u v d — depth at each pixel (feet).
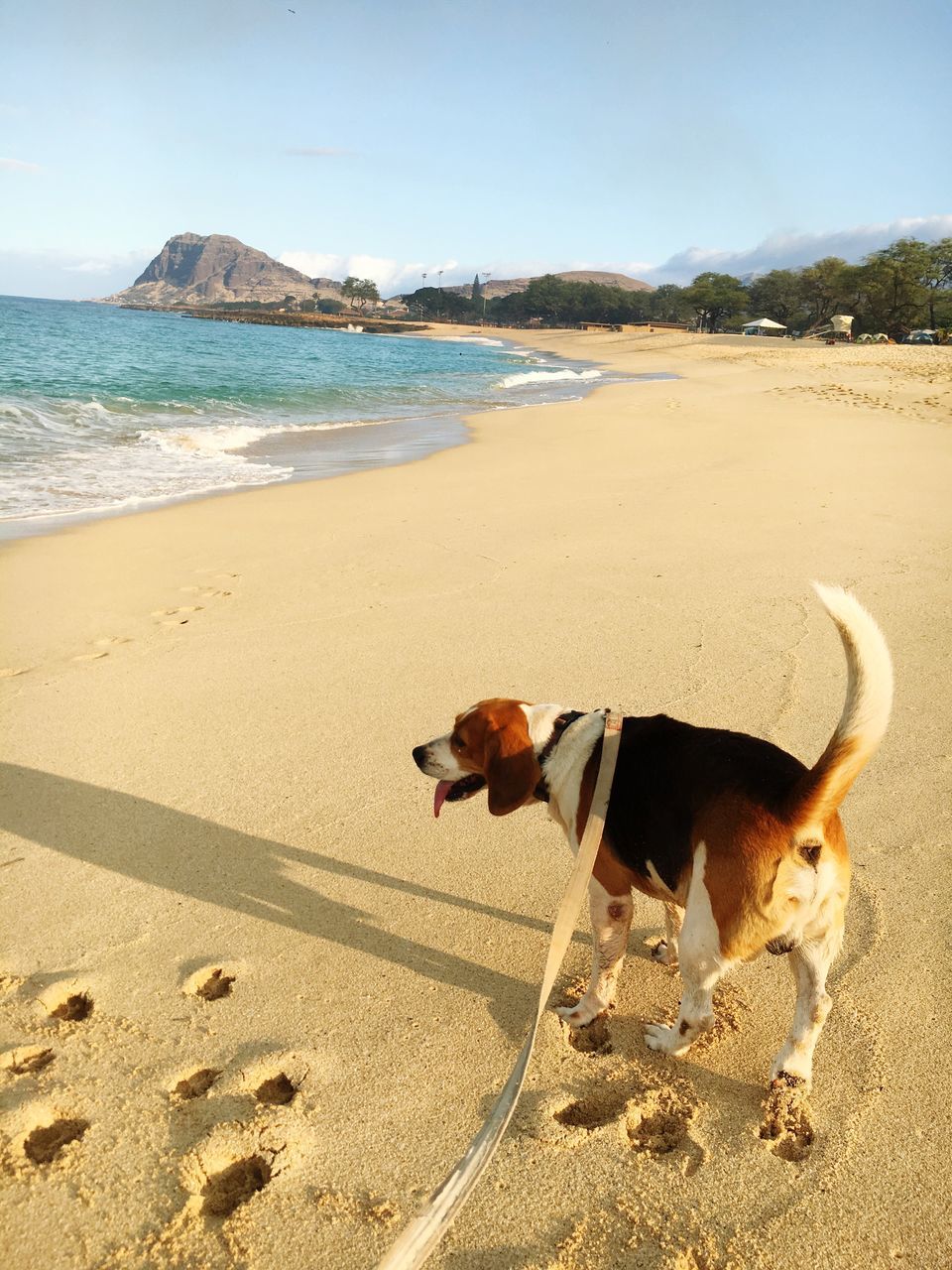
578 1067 4.03
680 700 7.20
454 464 17.15
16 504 13.12
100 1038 4.09
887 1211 3.37
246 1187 3.52
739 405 28.32
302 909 5.00
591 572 10.26
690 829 3.75
